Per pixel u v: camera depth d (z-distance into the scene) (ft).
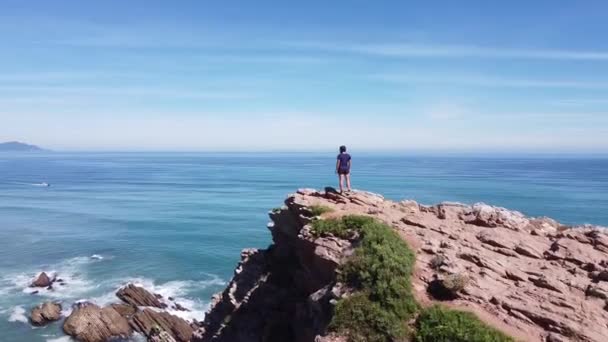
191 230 317.63
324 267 69.36
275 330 84.12
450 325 51.65
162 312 159.43
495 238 70.64
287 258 95.45
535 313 52.95
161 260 238.07
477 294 56.90
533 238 73.05
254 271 103.65
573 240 70.54
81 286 194.70
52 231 310.45
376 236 65.57
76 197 509.35
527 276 60.90
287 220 90.89
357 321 55.47
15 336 147.02
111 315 153.69
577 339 49.37
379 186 556.92
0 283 197.16
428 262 64.23
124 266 226.58
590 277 60.29
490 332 50.06
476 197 444.55
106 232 308.81
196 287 197.88
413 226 75.87
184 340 145.79
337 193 89.40
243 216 376.89
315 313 66.95
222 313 106.73
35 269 219.61
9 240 280.31
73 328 147.95
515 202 410.11
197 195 522.88
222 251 258.78
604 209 369.50
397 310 55.57
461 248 67.10
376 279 58.85
